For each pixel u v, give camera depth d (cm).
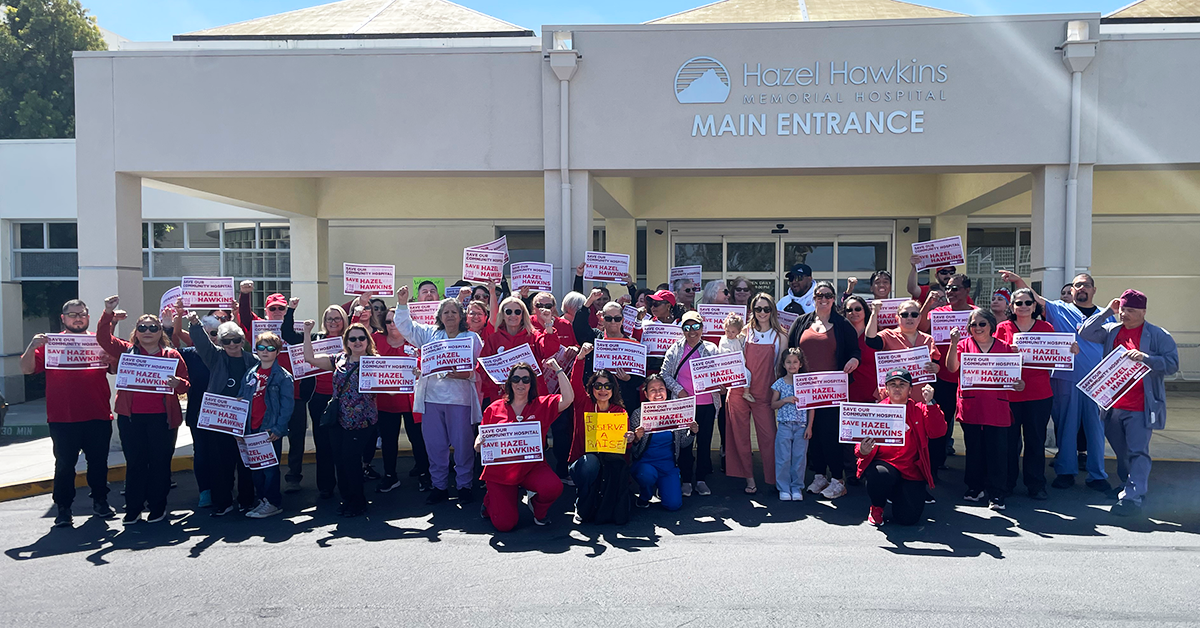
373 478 756
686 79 879
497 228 1489
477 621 415
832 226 1452
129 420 607
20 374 1521
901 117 860
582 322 720
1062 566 493
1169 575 477
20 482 706
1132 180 1277
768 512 625
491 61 896
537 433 573
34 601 447
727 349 670
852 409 578
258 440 608
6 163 1474
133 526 601
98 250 902
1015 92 849
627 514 600
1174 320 1429
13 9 2128
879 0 1231
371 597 450
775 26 869
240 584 473
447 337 643
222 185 1078
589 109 888
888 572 485
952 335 674
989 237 1448
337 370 629
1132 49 840
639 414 645
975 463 641
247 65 900
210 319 717
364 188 1381
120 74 900
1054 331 669
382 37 1123
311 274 1388
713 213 1399
